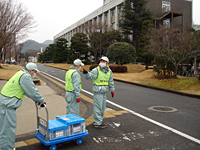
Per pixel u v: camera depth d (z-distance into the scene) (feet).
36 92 11.23
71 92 15.96
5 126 10.50
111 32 104.32
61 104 23.90
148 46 65.00
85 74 15.30
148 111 21.90
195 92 33.22
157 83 43.37
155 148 12.59
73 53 117.08
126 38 107.34
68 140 12.13
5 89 10.87
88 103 25.48
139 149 12.41
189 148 12.67
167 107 24.03
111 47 76.23
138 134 14.94
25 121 17.31
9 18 63.10
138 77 57.26
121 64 78.74
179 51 49.29
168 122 17.95
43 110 21.01
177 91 34.86
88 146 12.73
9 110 10.68
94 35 102.17
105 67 16.29
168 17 107.96
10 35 63.16
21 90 11.07
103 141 13.57
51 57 218.38
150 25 78.48
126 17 103.55
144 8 104.73
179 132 15.46
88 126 16.60
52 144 11.48
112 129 15.94
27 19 66.54
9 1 63.05
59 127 11.83
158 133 15.20
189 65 60.80
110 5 140.77
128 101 27.17
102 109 16.46
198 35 52.85
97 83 15.94
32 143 13.05
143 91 36.65
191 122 18.06
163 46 53.42
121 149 12.37
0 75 46.93
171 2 124.47
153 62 55.21
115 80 54.29
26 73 11.21
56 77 55.67
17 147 12.41
